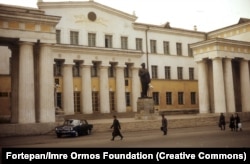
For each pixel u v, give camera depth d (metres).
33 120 28.03
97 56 47.03
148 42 54.06
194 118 36.44
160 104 53.47
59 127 26.59
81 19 47.38
